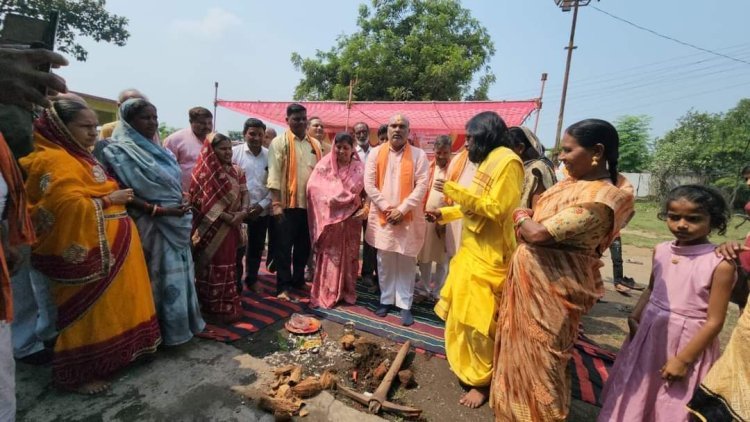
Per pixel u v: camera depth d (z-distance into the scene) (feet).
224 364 9.52
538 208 6.81
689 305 6.21
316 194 13.51
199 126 13.04
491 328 8.52
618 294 16.99
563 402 6.70
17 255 6.41
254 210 13.44
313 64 57.52
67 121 7.67
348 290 14.12
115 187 8.64
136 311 8.73
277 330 11.76
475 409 8.51
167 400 8.09
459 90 55.57
